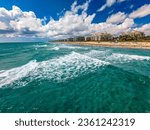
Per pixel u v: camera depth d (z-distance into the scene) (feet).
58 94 29.60
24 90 31.48
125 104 25.14
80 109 23.90
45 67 50.75
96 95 28.84
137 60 75.87
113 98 27.35
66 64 55.83
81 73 43.34
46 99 27.50
